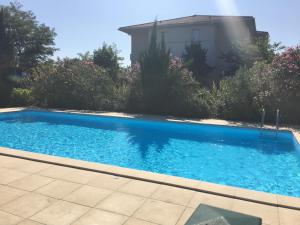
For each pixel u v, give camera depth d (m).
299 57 14.29
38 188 5.23
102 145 11.74
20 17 38.09
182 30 29.97
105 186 5.36
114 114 16.84
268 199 4.86
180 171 8.88
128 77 18.34
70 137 12.98
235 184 7.86
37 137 12.89
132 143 12.12
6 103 20.27
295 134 11.80
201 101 16.33
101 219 4.19
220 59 29.66
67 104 19.62
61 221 4.11
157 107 17.28
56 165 6.50
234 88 15.62
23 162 6.69
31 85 21.36
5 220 4.10
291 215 4.40
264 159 10.05
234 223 2.91
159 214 4.36
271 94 14.59
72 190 5.16
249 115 15.07
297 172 8.79
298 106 14.30
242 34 30.66
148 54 17.47
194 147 11.56
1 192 5.03
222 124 13.91
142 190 5.20
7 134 13.38
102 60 29.75
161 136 13.31
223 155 10.53
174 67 17.33
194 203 4.73
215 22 28.47
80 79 19.30
